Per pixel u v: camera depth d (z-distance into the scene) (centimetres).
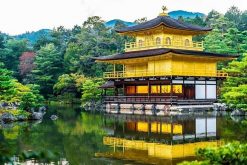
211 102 7369
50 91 12038
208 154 1472
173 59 7506
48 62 12181
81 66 11744
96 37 13288
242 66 6094
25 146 3142
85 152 2983
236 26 15038
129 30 8369
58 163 2538
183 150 3028
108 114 6781
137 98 7581
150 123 5072
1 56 13650
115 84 8525
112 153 2947
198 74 7406
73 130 4369
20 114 5478
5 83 4834
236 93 5447
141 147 3209
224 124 4762
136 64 8419
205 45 10694
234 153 1466
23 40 15500
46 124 4984
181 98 7350
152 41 8175
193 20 14700
